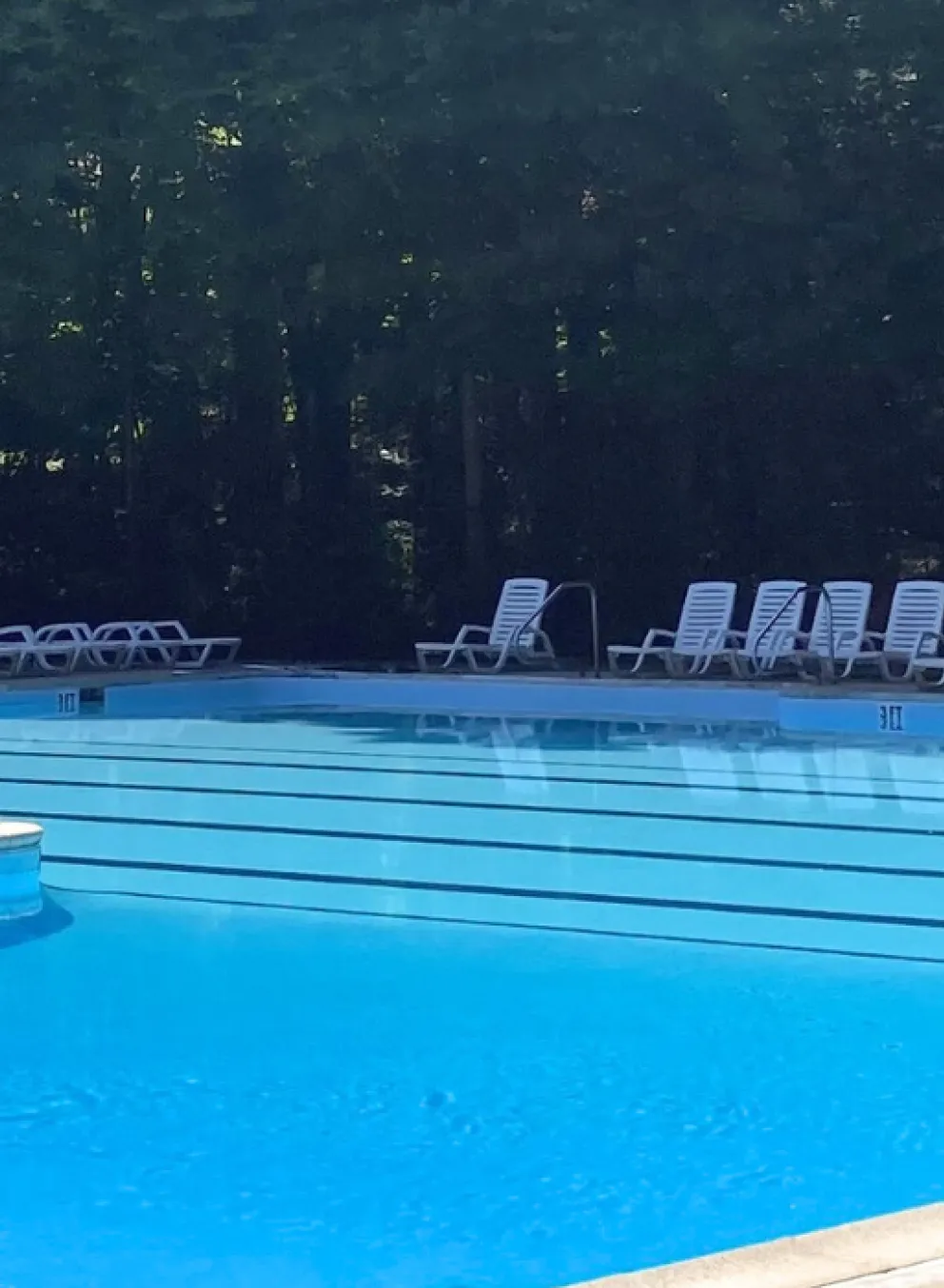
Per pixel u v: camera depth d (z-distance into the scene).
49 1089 4.52
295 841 8.42
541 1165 3.91
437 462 19.72
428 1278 3.35
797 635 14.28
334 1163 3.95
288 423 20.12
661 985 5.56
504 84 16.75
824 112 16.88
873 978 5.61
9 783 10.66
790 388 17.58
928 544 18.14
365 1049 4.86
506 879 7.38
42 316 18.23
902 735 12.34
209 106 17.73
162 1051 4.86
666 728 13.16
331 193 17.77
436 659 19.12
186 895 7.09
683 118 16.66
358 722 14.09
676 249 16.91
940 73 16.28
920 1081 4.50
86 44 17.55
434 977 5.70
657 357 17.12
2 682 14.90
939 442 17.67
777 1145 4.02
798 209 16.44
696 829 8.59
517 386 18.39
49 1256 3.46
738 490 18.44
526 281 17.22
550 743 12.33
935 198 16.55
